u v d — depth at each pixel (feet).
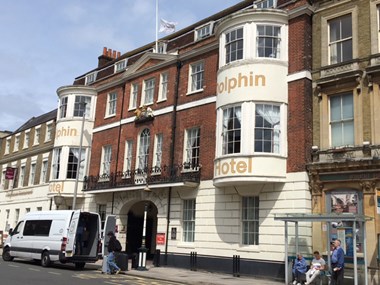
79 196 94.27
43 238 65.82
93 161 95.30
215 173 62.08
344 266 49.55
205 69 73.41
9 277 46.80
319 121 57.00
